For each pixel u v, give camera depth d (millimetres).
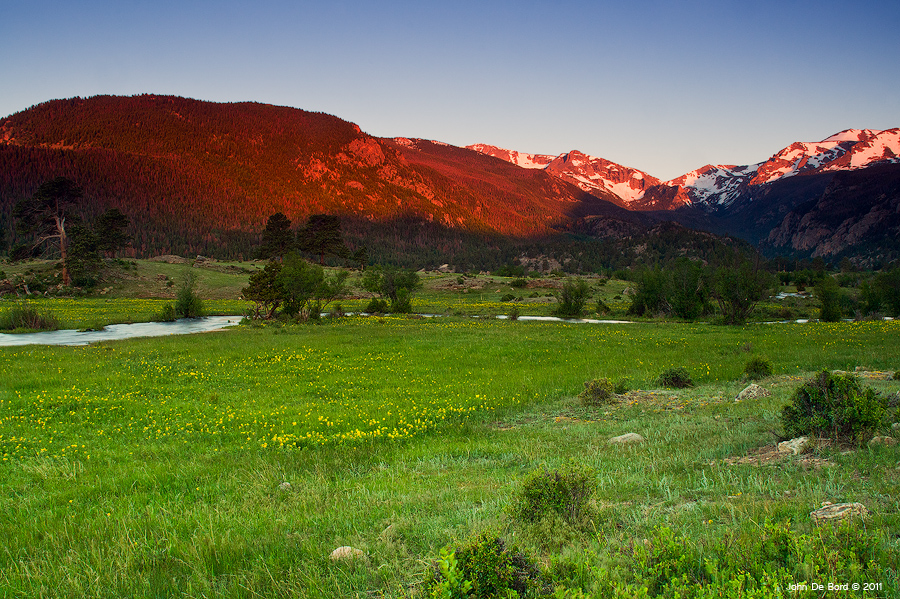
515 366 25422
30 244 103375
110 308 74562
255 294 58000
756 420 11547
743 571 4230
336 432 13844
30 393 19125
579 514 6074
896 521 5043
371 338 37875
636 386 19297
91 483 9516
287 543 6242
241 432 13789
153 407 16781
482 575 4340
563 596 4047
